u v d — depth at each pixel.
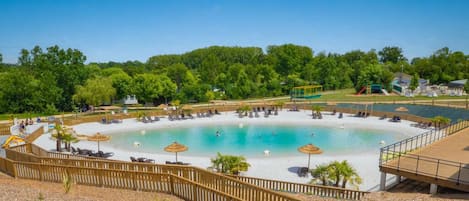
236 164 20.11
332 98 76.81
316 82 99.81
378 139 34.34
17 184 15.41
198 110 52.19
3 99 58.72
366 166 24.05
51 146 30.33
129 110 56.19
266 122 45.16
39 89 60.91
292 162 25.62
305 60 116.94
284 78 97.44
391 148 29.62
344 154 28.14
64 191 13.95
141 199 13.25
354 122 44.38
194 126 42.50
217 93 81.62
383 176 16.55
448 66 104.56
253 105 55.94
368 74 88.62
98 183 15.38
